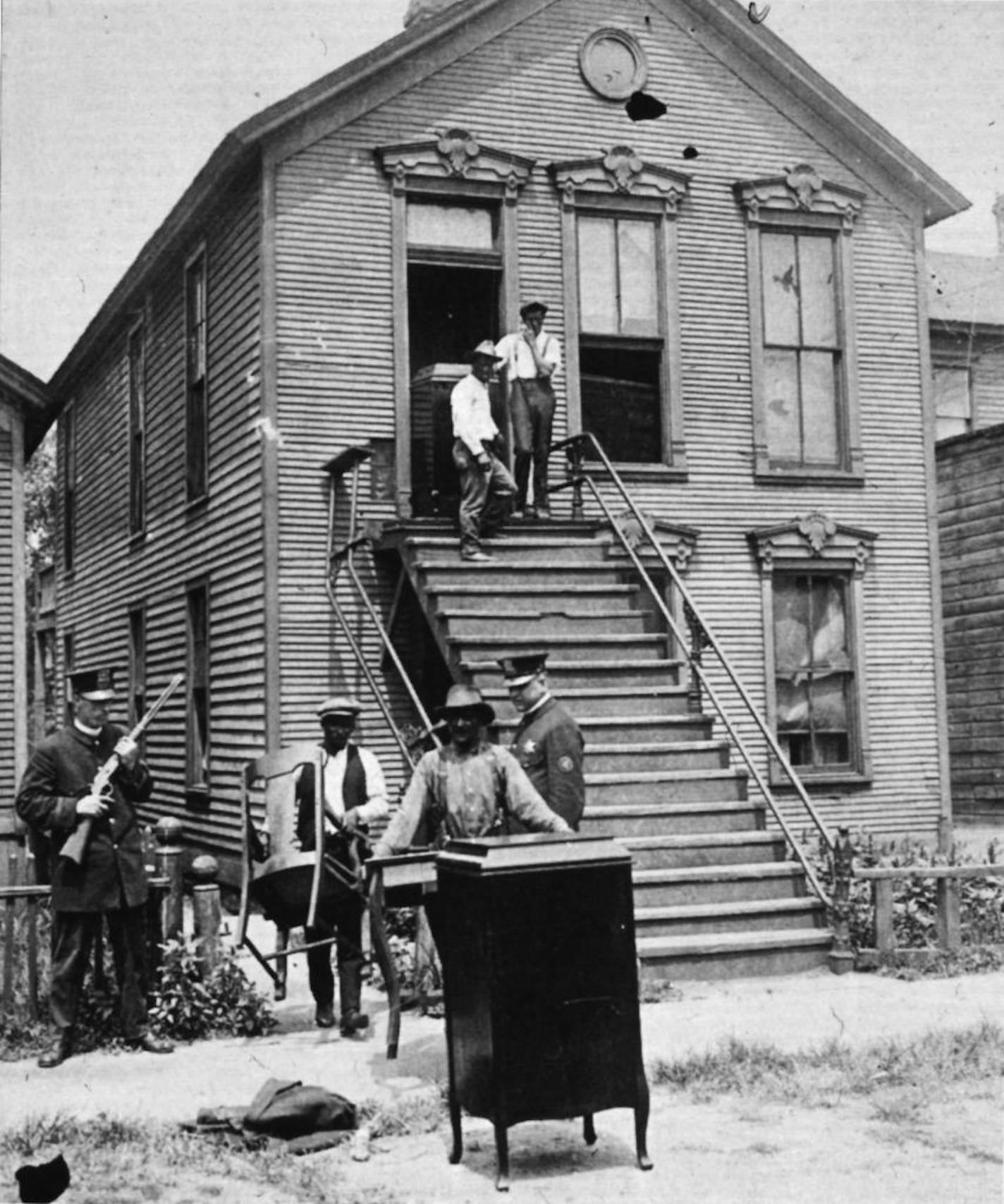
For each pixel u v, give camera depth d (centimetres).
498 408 1393
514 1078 560
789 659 1566
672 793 1122
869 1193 541
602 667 1202
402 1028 869
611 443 1540
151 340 1853
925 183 1638
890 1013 862
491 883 565
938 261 2638
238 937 862
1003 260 2694
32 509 3550
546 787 884
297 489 1369
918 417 1630
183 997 852
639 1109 578
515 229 1472
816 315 1605
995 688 1886
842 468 1595
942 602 1947
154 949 877
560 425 1481
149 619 1842
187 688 1641
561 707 905
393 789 1368
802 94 1595
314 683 1356
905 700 1590
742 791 1140
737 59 1577
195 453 1638
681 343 1534
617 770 1131
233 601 1456
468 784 709
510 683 906
